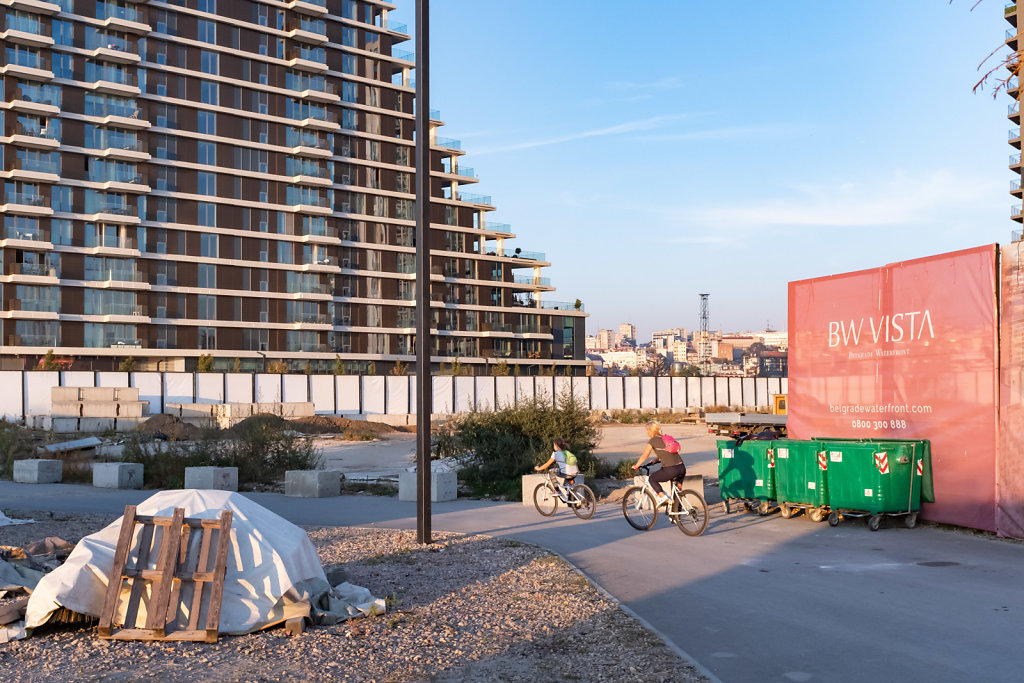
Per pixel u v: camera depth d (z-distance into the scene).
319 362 83.62
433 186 96.94
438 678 6.12
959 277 13.01
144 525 7.57
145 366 73.38
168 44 76.62
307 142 85.25
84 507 16.69
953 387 13.05
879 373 14.67
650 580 9.46
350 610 7.85
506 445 20.33
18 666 6.44
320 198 85.50
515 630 7.39
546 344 105.81
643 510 13.29
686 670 6.20
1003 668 6.22
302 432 42.75
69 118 70.88
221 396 51.59
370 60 91.69
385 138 91.69
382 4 92.81
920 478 13.13
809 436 16.47
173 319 74.88
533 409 21.34
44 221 69.31
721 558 10.75
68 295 70.06
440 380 58.41
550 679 6.07
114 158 72.81
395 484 20.61
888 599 8.40
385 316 89.69
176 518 7.49
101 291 71.88
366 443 38.00
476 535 12.88
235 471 20.36
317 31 86.94
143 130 74.19
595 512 15.56
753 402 73.94
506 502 17.44
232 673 6.24
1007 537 11.91
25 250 68.56
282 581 7.58
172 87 76.56
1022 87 8.90
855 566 10.12
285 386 53.56
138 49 74.88
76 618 7.43
